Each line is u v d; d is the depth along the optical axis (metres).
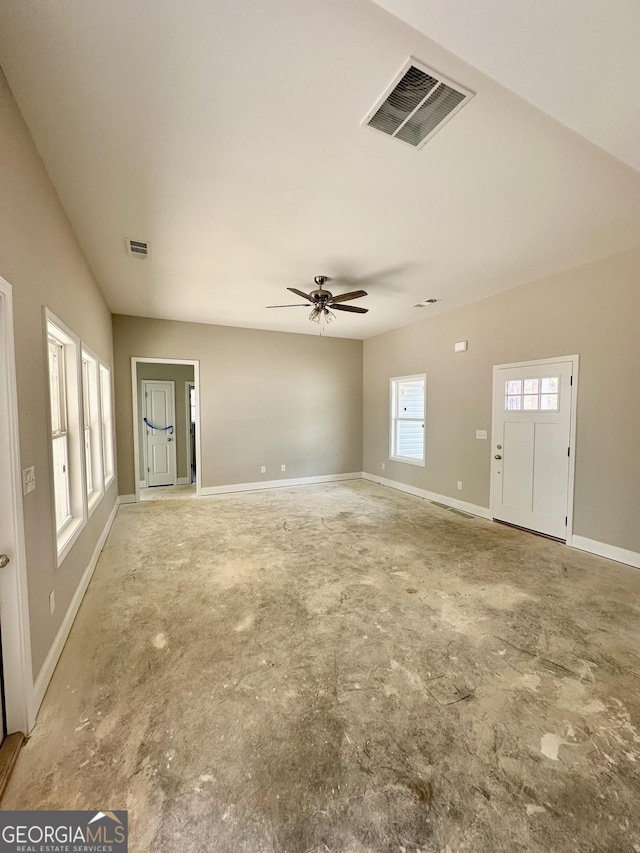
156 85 1.56
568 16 1.08
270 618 2.43
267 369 6.54
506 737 1.55
